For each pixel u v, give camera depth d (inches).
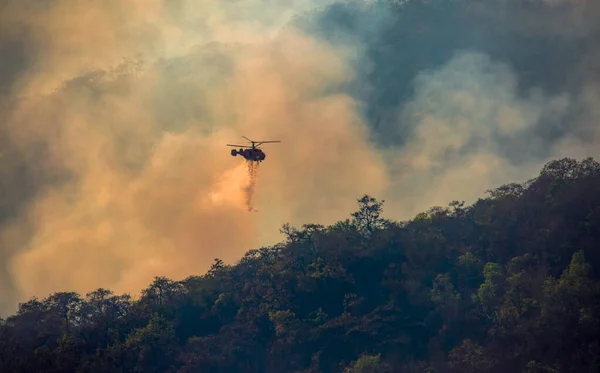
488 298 5049.2
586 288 4662.9
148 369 5024.6
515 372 4475.9
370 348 4987.7
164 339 5177.2
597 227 5236.2
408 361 4877.0
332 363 4972.9
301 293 5511.8
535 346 4552.2
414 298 5280.5
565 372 4301.2
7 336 5305.1
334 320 5216.5
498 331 4793.3
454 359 4709.6
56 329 5438.0
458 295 5196.9
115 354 5036.9
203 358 5108.3
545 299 4761.3
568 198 5516.7
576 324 4539.9
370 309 5354.3
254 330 5344.5
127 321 5482.3
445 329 5012.3
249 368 5152.6
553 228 5378.9
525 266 5241.1
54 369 4859.7
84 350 5187.0
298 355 5088.6
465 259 5502.0
